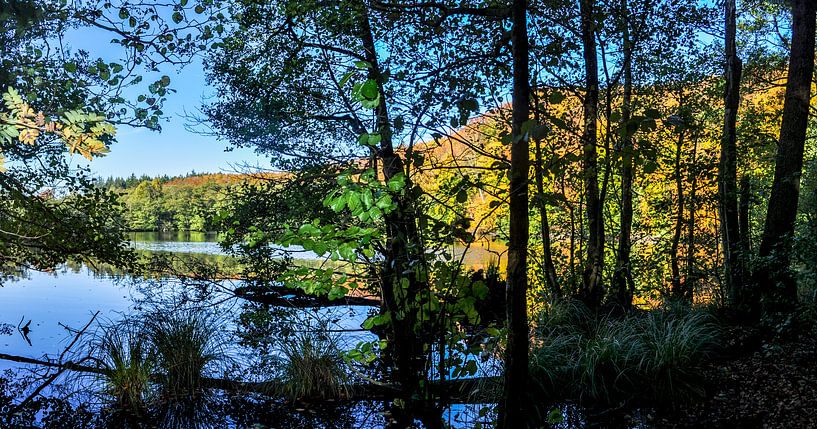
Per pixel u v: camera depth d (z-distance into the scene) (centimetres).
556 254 1016
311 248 338
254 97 839
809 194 964
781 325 618
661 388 551
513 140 307
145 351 610
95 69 303
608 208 1159
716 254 1037
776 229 779
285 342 650
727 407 505
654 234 1124
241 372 632
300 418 526
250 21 730
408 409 464
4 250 680
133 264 816
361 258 458
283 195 834
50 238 691
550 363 594
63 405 553
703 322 757
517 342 358
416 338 454
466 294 400
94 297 1142
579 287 895
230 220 841
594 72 790
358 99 311
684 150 1024
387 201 339
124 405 557
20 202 632
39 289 1255
